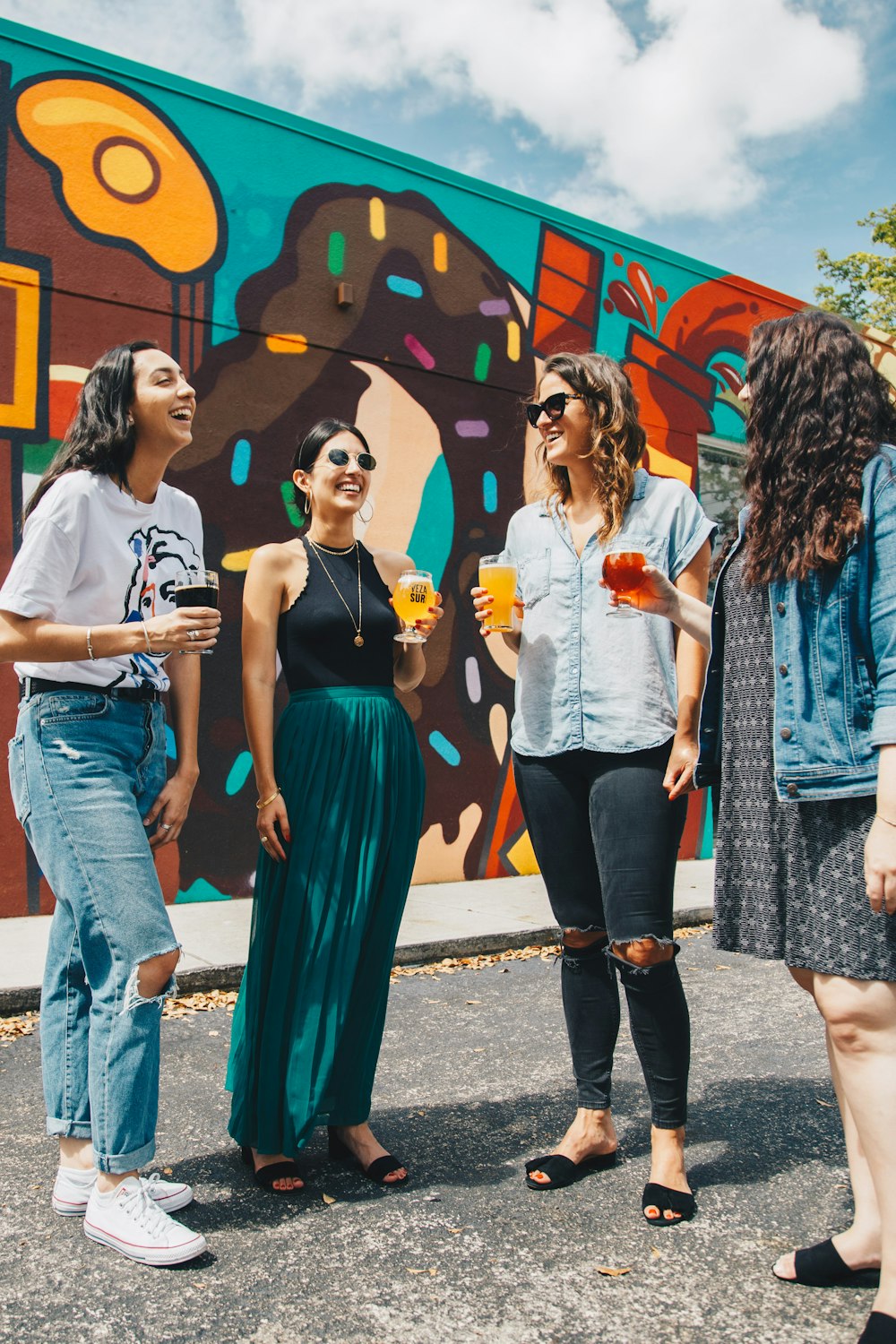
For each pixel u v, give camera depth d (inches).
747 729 79.7
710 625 89.4
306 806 98.6
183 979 163.3
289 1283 78.8
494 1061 134.6
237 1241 85.6
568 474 109.0
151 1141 85.7
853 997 70.0
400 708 106.0
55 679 87.4
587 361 103.4
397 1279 79.4
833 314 77.7
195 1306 75.4
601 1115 101.3
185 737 98.4
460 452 263.4
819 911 71.9
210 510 224.1
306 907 96.7
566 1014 103.3
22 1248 84.3
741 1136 109.3
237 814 223.9
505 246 273.6
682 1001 95.0
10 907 199.2
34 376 206.2
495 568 104.4
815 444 73.4
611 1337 71.5
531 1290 77.9
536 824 103.4
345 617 102.3
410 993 169.6
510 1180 98.1
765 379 76.9
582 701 99.2
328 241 243.6
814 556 72.1
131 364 89.4
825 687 72.7
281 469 234.4
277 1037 95.2
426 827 254.4
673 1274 80.4
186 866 217.6
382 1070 131.3
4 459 202.7
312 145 241.9
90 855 84.7
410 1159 103.1
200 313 225.3
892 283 730.2
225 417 227.3
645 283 302.2
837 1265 78.0
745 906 78.5
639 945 93.0
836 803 72.0
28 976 157.4
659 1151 93.0
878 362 379.6
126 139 217.3
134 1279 79.4
